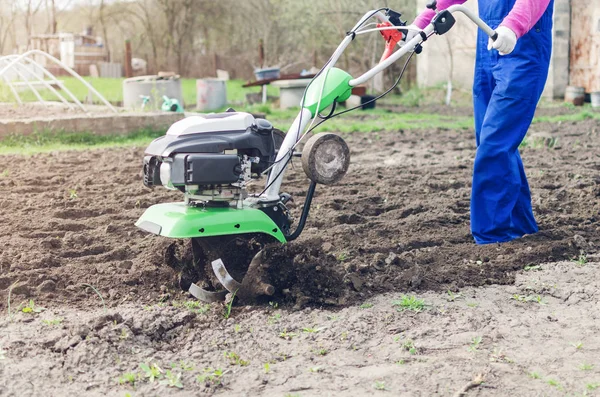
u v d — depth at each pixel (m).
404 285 4.71
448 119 16.94
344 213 6.48
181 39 40.00
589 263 5.22
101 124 12.11
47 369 3.47
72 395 3.25
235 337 3.92
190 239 4.61
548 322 4.15
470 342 3.85
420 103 22.41
